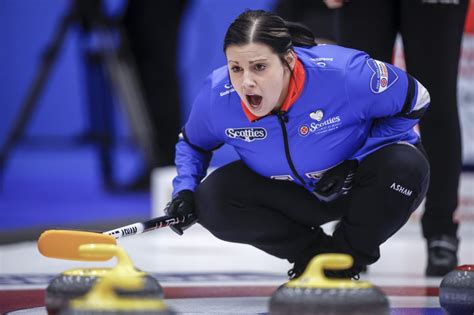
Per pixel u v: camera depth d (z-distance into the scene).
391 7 13.58
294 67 10.03
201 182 11.36
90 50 27.73
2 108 35.53
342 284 7.41
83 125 35.47
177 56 27.77
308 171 10.77
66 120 35.50
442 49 13.46
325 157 10.59
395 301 11.54
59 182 32.78
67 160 36.59
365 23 13.59
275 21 9.76
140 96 26.62
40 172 34.97
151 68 27.41
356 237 10.80
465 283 9.23
